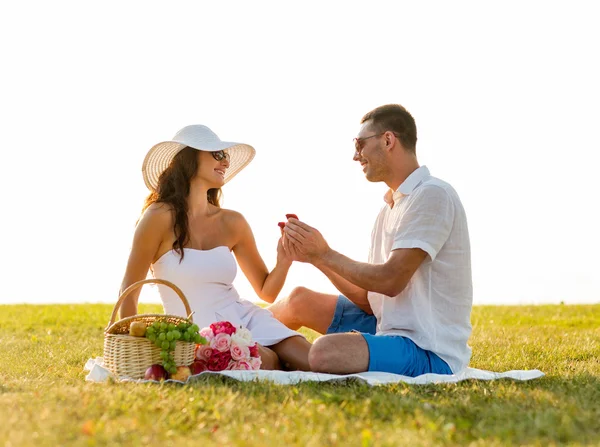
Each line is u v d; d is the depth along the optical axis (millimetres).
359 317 6965
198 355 5926
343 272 6176
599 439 3938
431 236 5988
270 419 4270
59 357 8070
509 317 13898
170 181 6746
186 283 6562
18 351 8734
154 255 6648
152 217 6559
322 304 7012
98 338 10312
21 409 4359
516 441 3875
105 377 5816
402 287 6035
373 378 5652
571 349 8562
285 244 6477
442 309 6168
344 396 4789
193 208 6832
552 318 13625
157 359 5715
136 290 6473
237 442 3693
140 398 4684
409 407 4562
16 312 14516
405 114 6336
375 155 6293
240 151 7379
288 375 5680
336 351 5898
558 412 4449
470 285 6289
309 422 4164
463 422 4141
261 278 7324
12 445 3604
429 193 6066
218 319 6574
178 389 5133
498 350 8641
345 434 3904
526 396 5047
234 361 5910
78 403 4527
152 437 3826
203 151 6777
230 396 4664
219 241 6969
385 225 6547
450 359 6137
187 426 4086
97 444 3672
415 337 6070
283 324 6832
